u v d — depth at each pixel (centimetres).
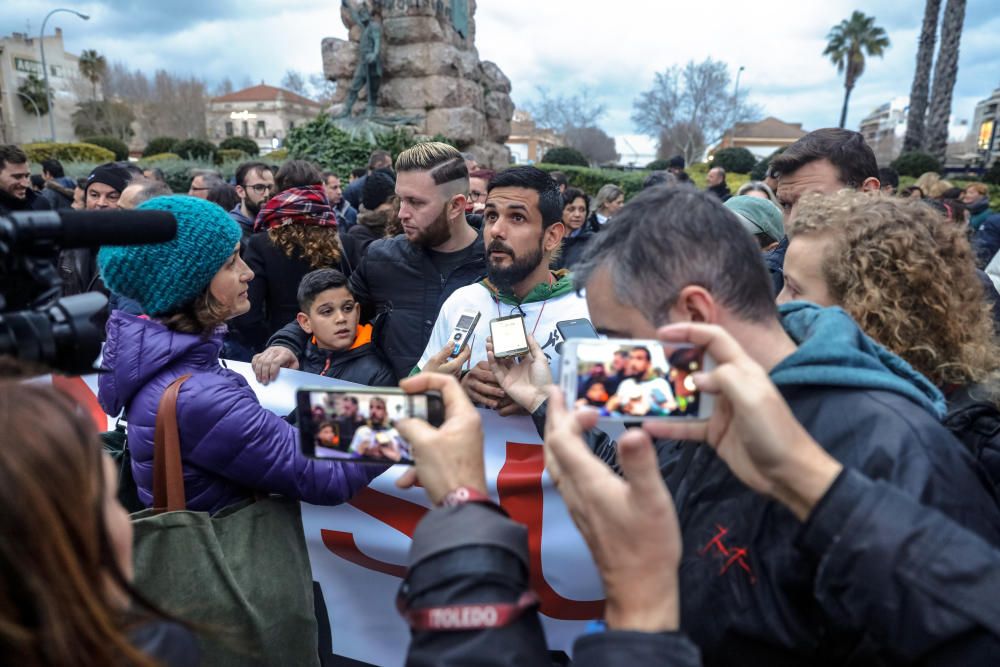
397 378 257
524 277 202
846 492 69
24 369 71
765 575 85
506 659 68
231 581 138
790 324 103
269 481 143
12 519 52
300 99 7256
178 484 137
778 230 295
